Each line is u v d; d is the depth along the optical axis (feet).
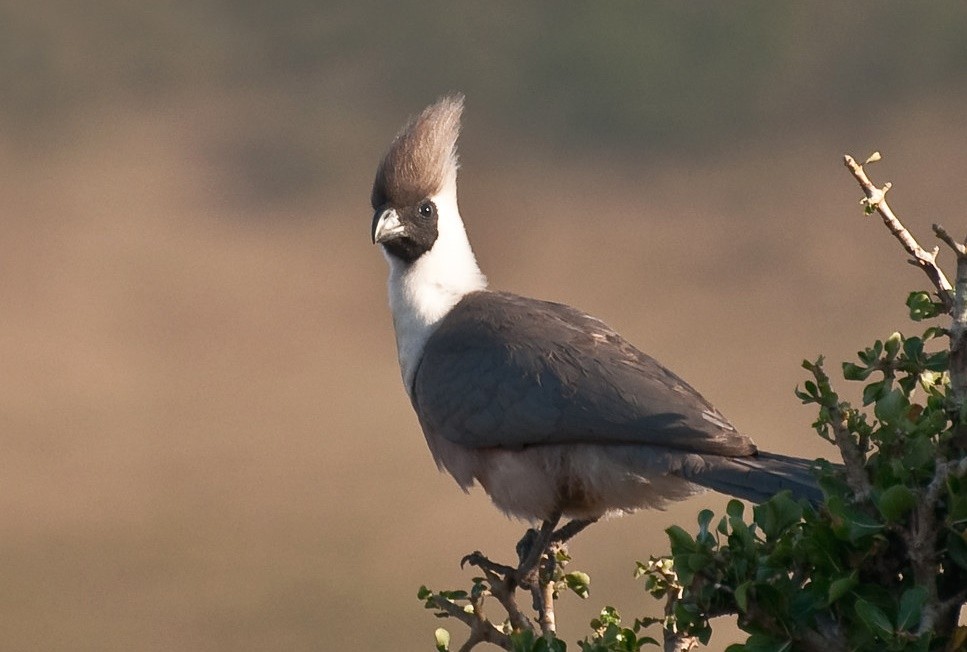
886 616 15.70
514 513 26.73
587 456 25.16
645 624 19.17
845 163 18.97
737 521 16.87
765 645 16.33
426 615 47.26
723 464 23.20
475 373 26.76
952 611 16.43
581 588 22.61
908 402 18.20
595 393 25.14
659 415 24.35
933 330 18.65
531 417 25.62
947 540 16.10
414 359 29.27
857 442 17.46
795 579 16.80
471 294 29.32
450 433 27.04
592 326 27.35
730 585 16.85
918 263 18.83
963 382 17.54
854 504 16.98
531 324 27.25
